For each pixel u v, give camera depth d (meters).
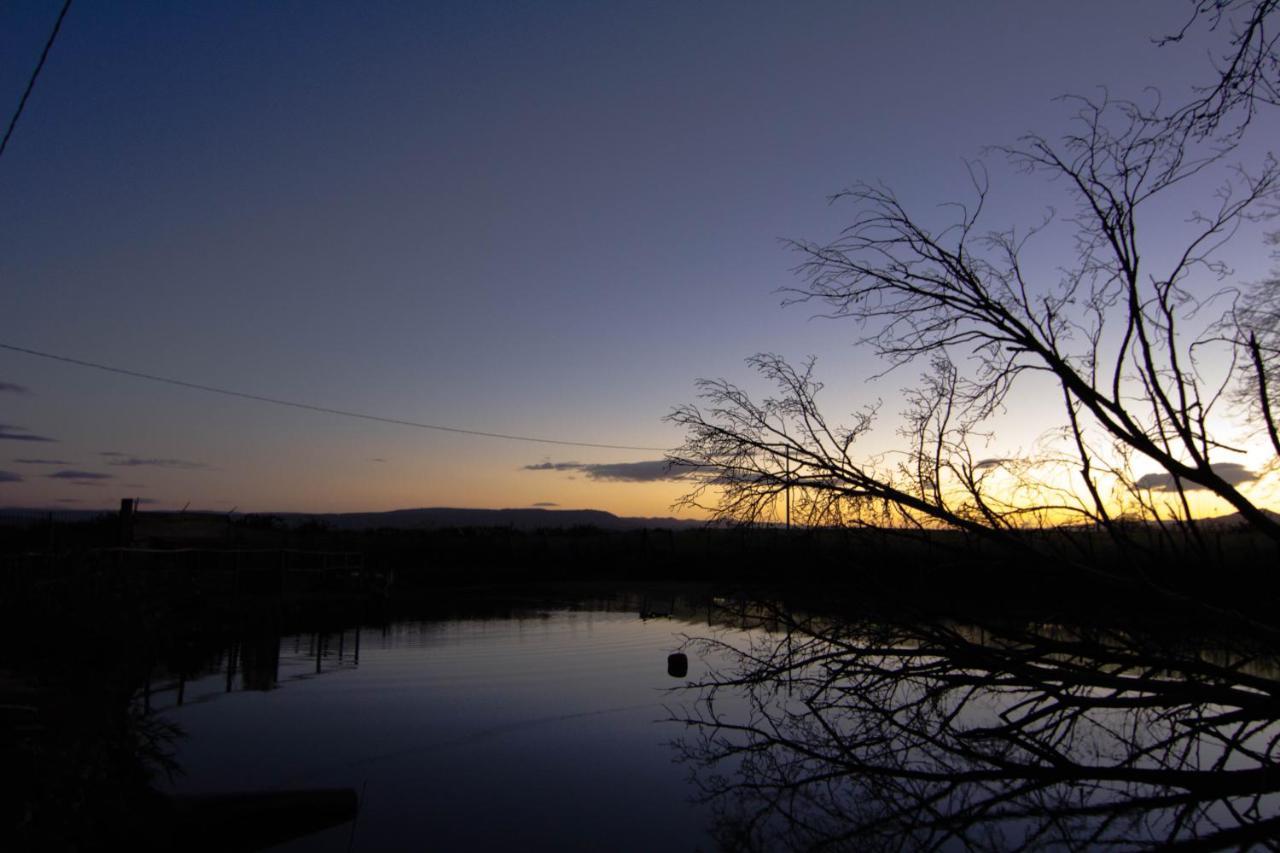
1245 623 8.77
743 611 13.62
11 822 4.72
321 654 14.26
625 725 9.46
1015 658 10.89
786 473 12.30
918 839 6.30
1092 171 9.47
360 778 7.21
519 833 6.09
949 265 10.37
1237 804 7.11
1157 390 9.05
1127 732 9.59
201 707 9.73
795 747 8.84
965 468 11.13
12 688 5.86
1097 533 10.84
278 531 37.16
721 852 5.81
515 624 19.38
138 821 5.48
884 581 12.38
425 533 43.09
